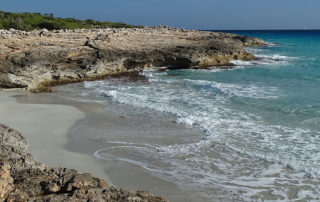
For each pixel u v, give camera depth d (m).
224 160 12.33
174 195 9.80
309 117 17.34
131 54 33.88
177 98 22.23
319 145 13.62
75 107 19.97
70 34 43.16
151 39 43.94
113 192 7.14
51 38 36.88
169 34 54.44
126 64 34.12
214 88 24.81
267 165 11.88
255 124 16.42
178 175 11.10
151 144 13.95
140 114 18.48
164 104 20.56
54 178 7.86
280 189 10.22
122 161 12.14
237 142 14.07
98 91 24.64
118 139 14.49
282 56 50.84
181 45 38.78
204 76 31.67
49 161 11.89
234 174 11.21
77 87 26.70
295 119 17.09
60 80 28.75
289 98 21.41
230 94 22.78
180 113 18.28
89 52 31.27
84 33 45.91
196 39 47.53
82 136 14.80
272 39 115.19
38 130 15.44
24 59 26.23
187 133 15.29
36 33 41.16
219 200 9.57
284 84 26.52
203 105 20.23
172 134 15.16
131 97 22.61
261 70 34.75
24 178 7.73
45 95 23.50
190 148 13.46
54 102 21.30
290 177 10.98
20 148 10.24
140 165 11.83
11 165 8.27
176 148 13.45
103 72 31.70
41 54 27.72
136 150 13.24
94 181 7.79
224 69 36.06
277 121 16.84
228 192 10.02
